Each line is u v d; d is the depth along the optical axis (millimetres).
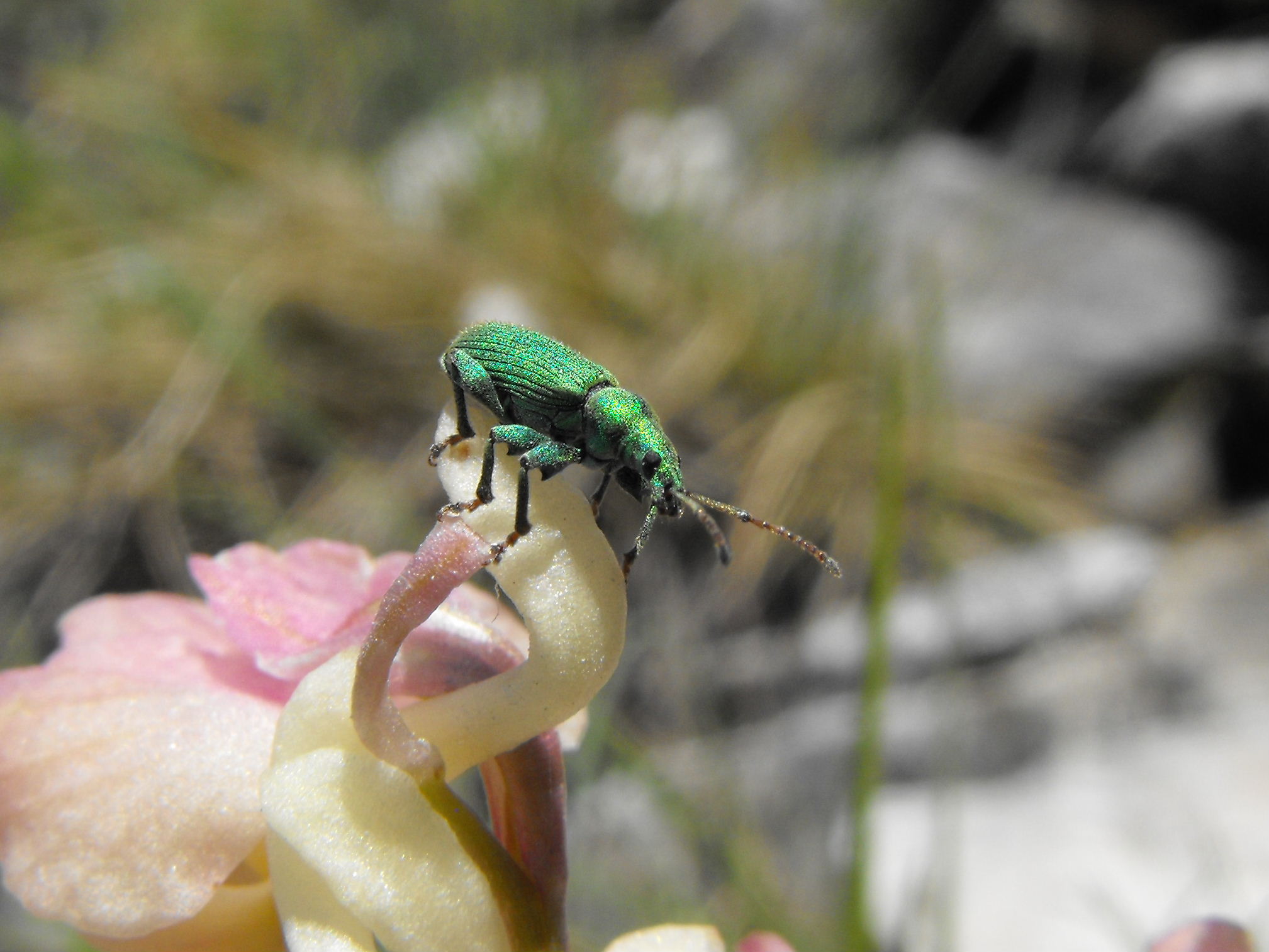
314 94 134
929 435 94
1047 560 96
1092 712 83
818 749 82
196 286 106
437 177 118
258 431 104
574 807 73
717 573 96
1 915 75
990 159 142
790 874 75
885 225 122
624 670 92
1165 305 118
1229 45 147
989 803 77
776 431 99
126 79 132
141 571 99
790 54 151
